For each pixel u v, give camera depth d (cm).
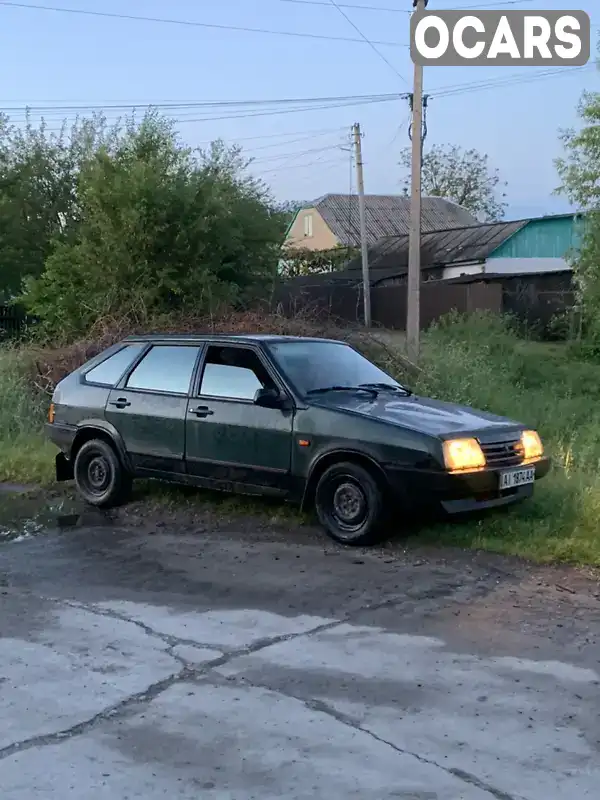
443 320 2122
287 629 521
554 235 4062
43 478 952
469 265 3947
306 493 706
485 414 743
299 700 425
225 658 477
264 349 752
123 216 1866
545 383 1702
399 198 6262
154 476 799
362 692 434
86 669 462
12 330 2369
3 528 766
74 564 657
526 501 768
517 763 366
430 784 349
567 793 343
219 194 2041
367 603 566
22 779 352
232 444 740
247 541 714
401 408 716
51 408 884
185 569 642
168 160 2020
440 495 646
